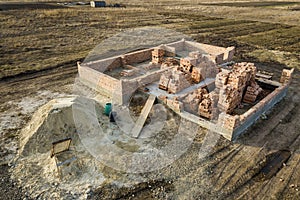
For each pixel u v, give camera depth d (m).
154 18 37.34
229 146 9.96
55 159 8.47
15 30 25.89
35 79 15.38
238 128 10.37
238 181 8.32
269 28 32.81
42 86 14.46
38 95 13.38
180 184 8.15
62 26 29.06
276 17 41.72
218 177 8.46
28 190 7.68
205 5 58.06
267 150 9.82
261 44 24.84
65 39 24.09
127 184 8.06
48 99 12.91
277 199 7.70
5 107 12.09
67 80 15.33
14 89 14.01
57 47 21.67
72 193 7.61
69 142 8.62
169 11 46.25
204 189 7.98
